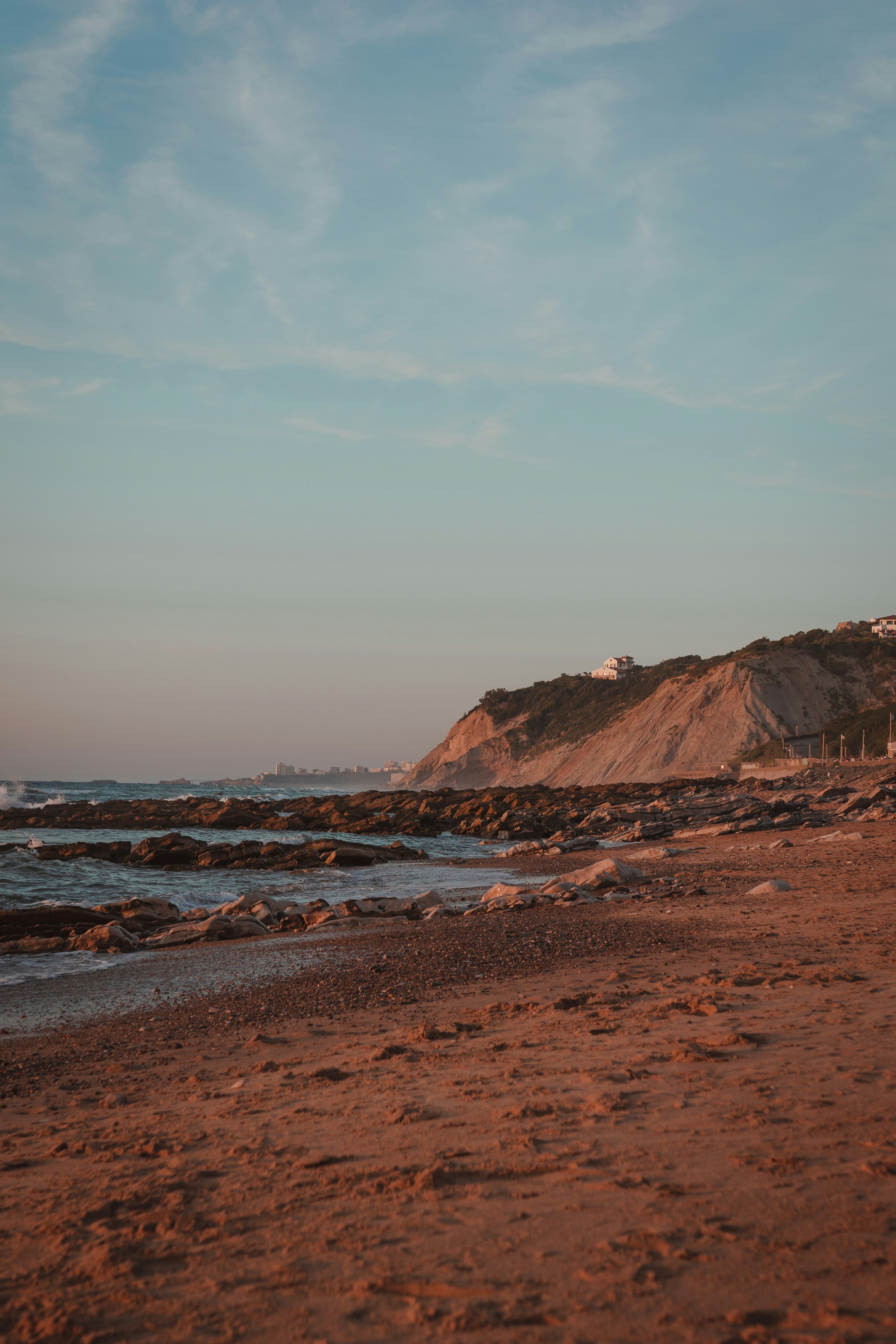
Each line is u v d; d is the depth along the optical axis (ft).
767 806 159.22
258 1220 11.78
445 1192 12.26
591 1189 11.93
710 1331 8.09
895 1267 9.17
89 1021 35.09
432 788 631.97
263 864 116.37
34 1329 8.96
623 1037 22.34
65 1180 14.53
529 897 65.87
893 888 58.29
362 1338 8.43
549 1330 8.29
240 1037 29.58
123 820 208.74
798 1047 19.62
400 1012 31.24
